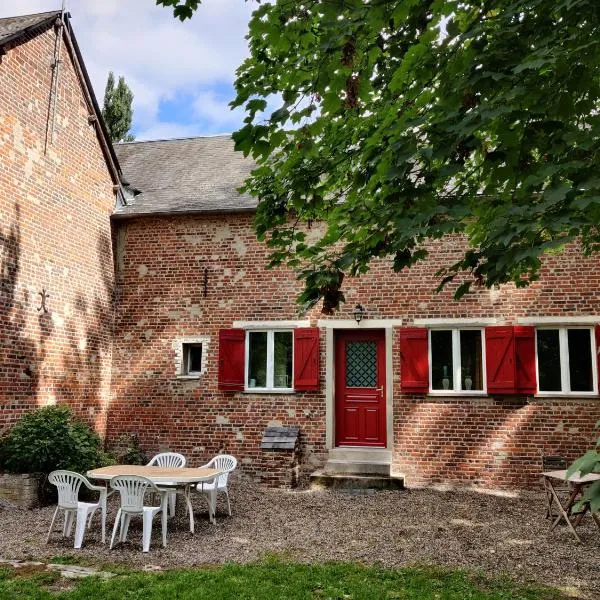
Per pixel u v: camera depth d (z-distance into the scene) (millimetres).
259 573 5816
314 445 11461
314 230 11930
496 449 10789
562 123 3627
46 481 9328
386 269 11672
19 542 7125
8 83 9891
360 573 5879
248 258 12258
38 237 10508
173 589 5328
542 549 6773
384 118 4727
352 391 11836
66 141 11375
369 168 4984
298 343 11734
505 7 4148
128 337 12625
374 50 4078
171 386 12266
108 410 12438
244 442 11789
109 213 12750
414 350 11266
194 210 12336
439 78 3914
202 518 8445
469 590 5375
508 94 3559
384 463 10922
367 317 11617
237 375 11906
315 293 4977
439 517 8477
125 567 6168
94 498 9633
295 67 4199
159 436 12156
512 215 3742
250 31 3812
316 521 8234
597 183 3371
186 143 16484
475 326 11156
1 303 9602
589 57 3559
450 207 4047
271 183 6031
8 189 9844
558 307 10828
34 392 10266
